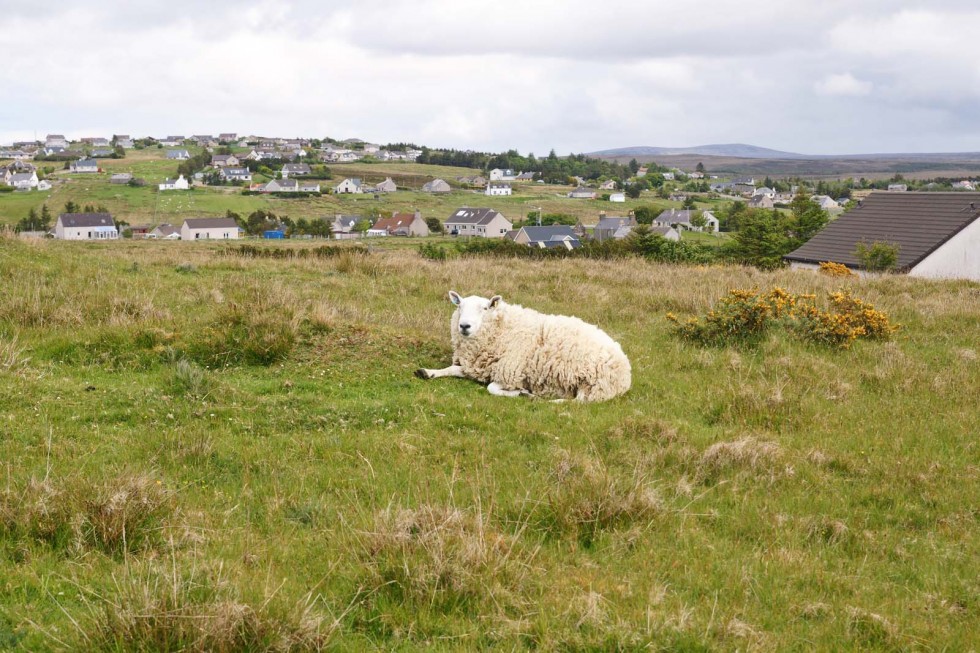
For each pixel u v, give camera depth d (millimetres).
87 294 12422
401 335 11641
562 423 8641
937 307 15672
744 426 8844
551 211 194500
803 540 6211
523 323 10305
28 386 8656
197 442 7227
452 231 155125
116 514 5402
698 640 4559
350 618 4660
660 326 13898
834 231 39406
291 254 24609
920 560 5961
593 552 5750
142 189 199125
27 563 4992
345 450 7520
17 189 192250
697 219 148125
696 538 6070
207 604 4301
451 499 6176
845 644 4746
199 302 12859
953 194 37406
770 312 13141
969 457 8086
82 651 4086
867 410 9547
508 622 4621
